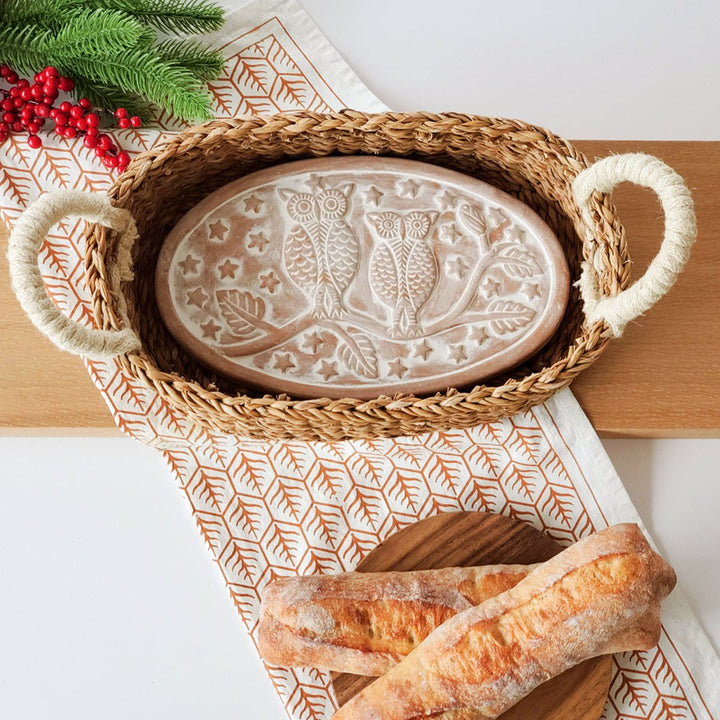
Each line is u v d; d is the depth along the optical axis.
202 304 0.86
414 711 0.79
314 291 0.87
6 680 0.87
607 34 0.99
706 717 0.86
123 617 0.88
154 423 0.88
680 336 0.90
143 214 0.87
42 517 0.89
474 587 0.83
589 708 0.84
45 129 0.93
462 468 0.89
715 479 0.91
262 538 0.88
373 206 0.89
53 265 0.90
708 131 0.97
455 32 0.99
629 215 0.93
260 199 0.88
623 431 0.89
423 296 0.87
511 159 0.89
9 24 0.89
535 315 0.86
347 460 0.89
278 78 0.95
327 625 0.82
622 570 0.80
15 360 0.89
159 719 0.87
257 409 0.81
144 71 0.88
